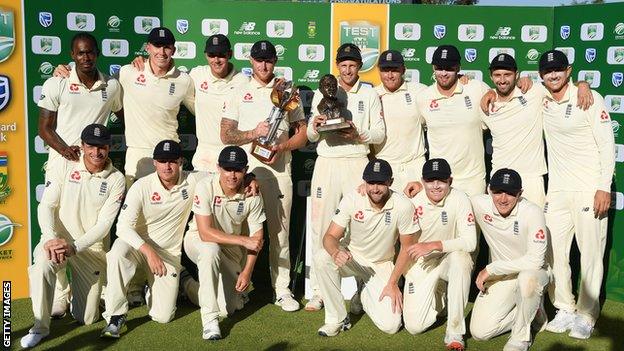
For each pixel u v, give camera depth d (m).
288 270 4.94
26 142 4.94
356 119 4.75
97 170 4.38
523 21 5.50
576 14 5.22
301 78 5.51
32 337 4.10
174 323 4.52
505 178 4.11
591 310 4.51
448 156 4.79
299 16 5.45
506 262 4.20
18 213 4.97
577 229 4.51
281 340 4.24
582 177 4.46
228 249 4.68
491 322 4.23
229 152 4.29
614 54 4.95
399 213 4.26
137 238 4.32
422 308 4.35
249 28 5.43
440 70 4.65
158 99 4.86
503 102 4.63
